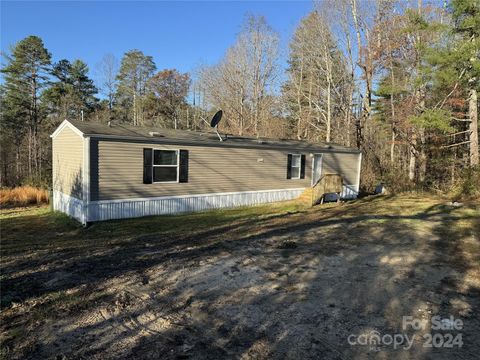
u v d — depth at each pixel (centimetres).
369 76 2194
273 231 877
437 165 2020
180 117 4125
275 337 363
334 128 2830
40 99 3378
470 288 502
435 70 1596
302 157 1583
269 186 1475
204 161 1250
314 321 398
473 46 1433
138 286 498
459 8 1512
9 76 3172
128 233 913
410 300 459
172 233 888
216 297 462
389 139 2522
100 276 538
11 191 1717
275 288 494
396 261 625
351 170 1811
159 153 1137
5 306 429
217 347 344
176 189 1188
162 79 4203
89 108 3888
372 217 1083
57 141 1262
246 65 3234
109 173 1038
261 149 1424
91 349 336
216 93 3506
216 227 958
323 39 2469
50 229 1028
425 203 1432
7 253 713
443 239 792
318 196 1451
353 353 337
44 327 378
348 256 651
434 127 1588
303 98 3122
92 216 1016
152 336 362
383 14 2147
